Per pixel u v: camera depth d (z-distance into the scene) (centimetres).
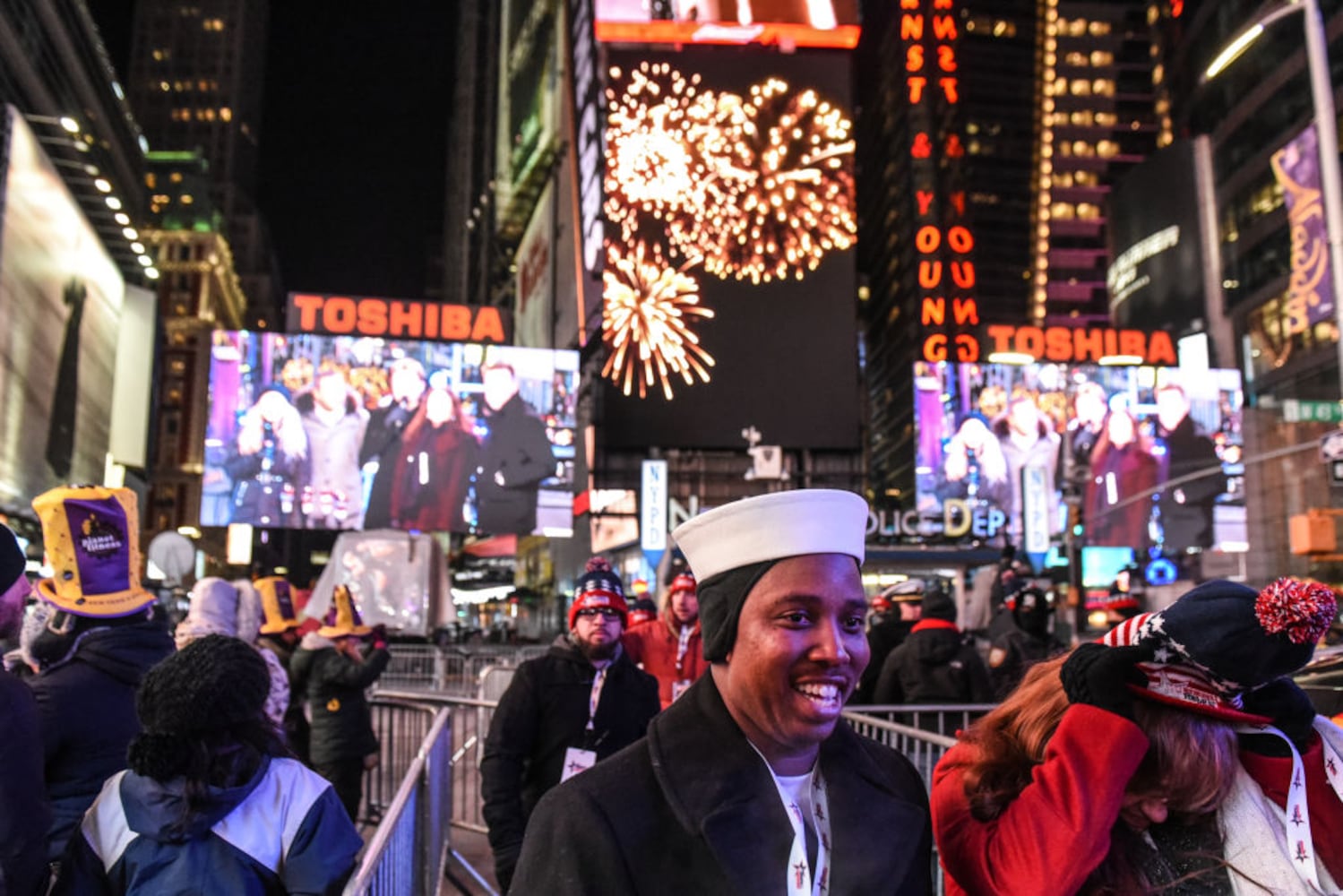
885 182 12194
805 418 4616
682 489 4556
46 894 302
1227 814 202
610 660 481
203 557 8625
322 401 3838
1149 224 7988
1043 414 4478
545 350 3997
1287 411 3325
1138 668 204
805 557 174
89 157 5916
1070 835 188
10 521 4278
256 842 268
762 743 177
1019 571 974
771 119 4909
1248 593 197
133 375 6706
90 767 337
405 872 432
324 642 732
